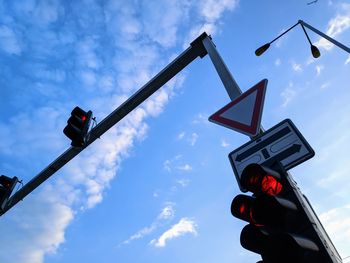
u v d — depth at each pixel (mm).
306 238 2244
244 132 3543
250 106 3652
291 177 2871
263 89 3645
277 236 2297
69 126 5133
